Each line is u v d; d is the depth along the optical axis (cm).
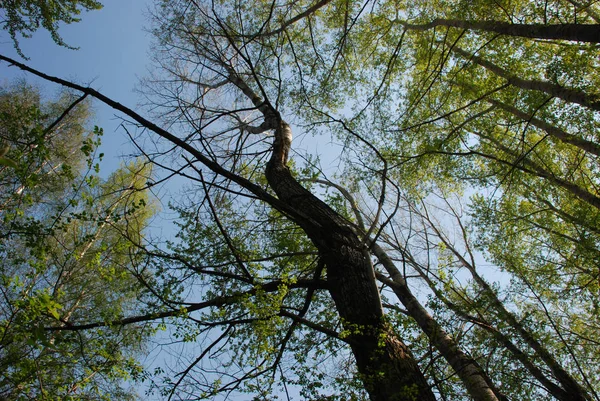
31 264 347
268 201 303
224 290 427
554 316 638
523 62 654
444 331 411
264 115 609
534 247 795
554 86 572
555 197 748
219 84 692
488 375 416
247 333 401
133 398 687
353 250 367
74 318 762
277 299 334
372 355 314
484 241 718
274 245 600
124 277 377
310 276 565
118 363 390
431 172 868
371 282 350
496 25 603
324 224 382
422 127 833
